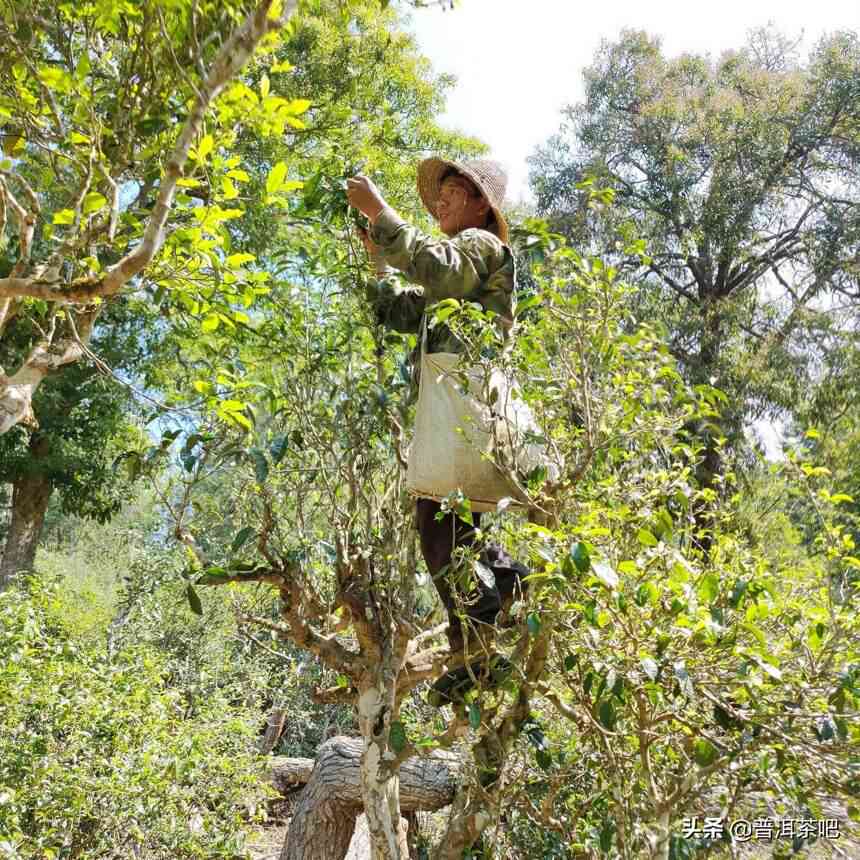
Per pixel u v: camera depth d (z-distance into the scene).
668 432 2.26
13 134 2.45
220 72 1.73
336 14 9.98
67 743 5.77
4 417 2.69
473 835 2.24
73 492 13.70
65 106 2.51
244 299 2.76
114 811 5.64
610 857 2.32
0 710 5.32
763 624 2.04
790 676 1.84
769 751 1.76
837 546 2.27
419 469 2.14
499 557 2.20
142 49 2.30
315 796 6.18
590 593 1.77
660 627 1.83
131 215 2.36
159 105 2.35
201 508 2.98
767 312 16.34
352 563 2.88
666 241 17.53
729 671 1.88
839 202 18.19
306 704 11.27
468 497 2.10
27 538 14.18
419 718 3.95
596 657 1.81
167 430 2.61
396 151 9.58
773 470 2.51
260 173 7.59
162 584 10.34
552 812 2.56
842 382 14.44
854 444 6.66
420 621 3.27
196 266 2.57
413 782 5.76
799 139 18.55
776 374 14.89
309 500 3.26
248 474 2.79
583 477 2.16
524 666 2.06
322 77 9.95
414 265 2.15
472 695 1.95
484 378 1.99
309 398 2.82
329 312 2.98
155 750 5.94
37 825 5.37
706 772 1.93
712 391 2.20
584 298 2.09
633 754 2.18
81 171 2.35
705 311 16.02
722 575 2.02
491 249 2.20
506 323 2.20
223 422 2.61
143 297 6.02
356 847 6.89
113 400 12.48
